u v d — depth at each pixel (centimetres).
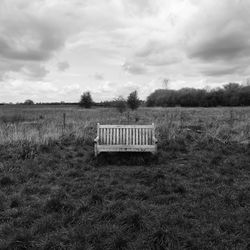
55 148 1230
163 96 8462
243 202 652
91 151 1204
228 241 500
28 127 1702
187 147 1245
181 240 500
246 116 2527
